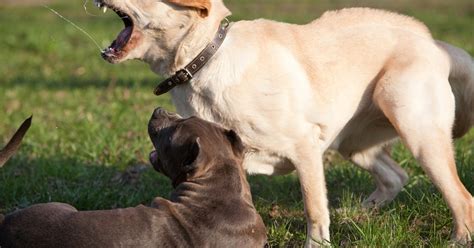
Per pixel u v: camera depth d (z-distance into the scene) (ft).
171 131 17.74
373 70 20.29
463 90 21.21
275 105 18.74
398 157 25.81
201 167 17.08
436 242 18.88
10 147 18.26
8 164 26.66
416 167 25.43
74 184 24.50
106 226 15.97
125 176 25.91
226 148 17.63
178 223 16.43
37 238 15.87
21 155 27.81
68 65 50.16
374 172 22.31
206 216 16.61
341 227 20.40
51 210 16.31
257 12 70.13
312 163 19.27
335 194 23.56
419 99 19.63
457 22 62.59
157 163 18.35
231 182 17.17
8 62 51.52
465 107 21.49
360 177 24.25
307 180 19.25
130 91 40.27
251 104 18.62
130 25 18.88
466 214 19.22
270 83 18.74
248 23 19.47
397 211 20.88
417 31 20.90
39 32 58.70
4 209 22.68
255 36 19.10
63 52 54.44
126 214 16.26
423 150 19.56
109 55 18.71
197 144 16.96
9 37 58.65
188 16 18.31
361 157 22.26
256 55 18.78
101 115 34.53
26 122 18.19
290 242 20.07
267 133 18.88
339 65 19.97
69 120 33.53
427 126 19.57
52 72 47.78
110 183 24.99
